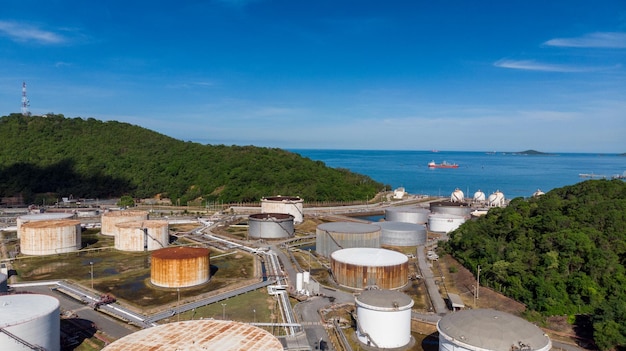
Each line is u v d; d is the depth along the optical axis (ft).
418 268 286.46
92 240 361.71
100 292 232.12
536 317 201.98
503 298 223.10
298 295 229.04
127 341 134.92
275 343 135.33
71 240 323.16
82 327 188.03
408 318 179.93
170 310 205.98
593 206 278.26
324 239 314.96
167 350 129.29
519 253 246.27
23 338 143.54
